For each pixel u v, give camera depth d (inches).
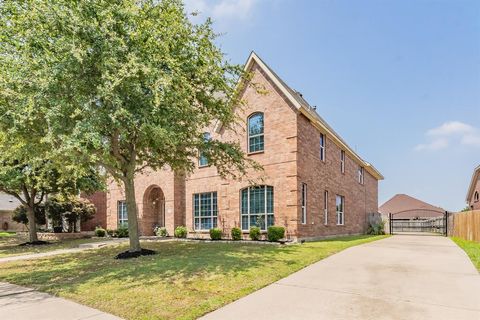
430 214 2059.5
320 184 744.3
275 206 647.1
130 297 242.2
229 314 204.1
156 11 406.3
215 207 758.5
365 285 271.7
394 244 602.9
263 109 684.7
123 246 615.2
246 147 703.7
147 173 834.2
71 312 215.2
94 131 338.3
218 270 327.9
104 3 369.1
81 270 365.1
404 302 224.2
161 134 350.0
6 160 554.6
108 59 348.2
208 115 474.0
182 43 426.6
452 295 240.1
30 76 349.7
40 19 359.9
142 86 378.6
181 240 720.3
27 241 844.0
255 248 505.7
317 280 291.7
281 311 208.5
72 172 512.4
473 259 399.2
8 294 269.0
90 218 1016.9
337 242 623.5
